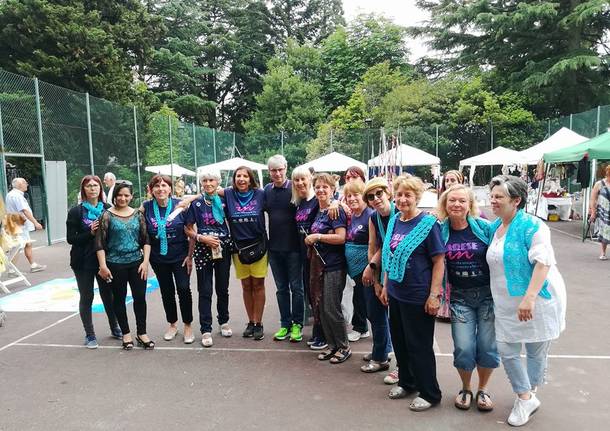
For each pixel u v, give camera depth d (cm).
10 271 810
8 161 1520
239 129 4294
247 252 489
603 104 2517
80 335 531
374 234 393
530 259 305
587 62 2278
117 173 1527
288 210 485
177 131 1994
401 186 343
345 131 2652
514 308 315
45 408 364
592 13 2273
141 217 483
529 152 1438
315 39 4550
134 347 491
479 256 329
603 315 559
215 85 4200
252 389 390
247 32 4225
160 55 3484
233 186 496
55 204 1224
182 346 492
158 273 496
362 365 436
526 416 325
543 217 1453
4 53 2016
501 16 2539
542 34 2612
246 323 562
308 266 476
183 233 493
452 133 2606
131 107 1630
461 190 330
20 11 1933
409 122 2742
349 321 543
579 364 423
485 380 350
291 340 498
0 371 435
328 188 434
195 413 353
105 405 368
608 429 319
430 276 338
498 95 2798
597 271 795
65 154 1268
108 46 2081
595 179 1172
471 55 2900
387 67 3253
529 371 336
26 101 1128
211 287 500
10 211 853
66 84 1997
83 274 486
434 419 336
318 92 3622
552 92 2539
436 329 521
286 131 3359
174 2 3850
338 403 363
